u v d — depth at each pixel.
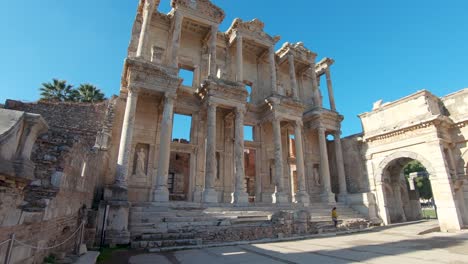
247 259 10.43
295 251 12.24
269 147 30.62
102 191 17.73
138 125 24.05
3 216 5.09
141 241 13.30
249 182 36.62
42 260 7.48
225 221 16.98
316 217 21.97
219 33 30.23
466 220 23.08
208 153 22.78
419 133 25.44
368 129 30.33
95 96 36.69
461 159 24.53
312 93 36.84
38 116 5.64
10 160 5.11
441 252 11.59
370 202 27.28
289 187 30.53
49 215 7.53
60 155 8.38
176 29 24.70
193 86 27.52
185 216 17.20
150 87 21.72
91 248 12.46
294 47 33.25
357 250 12.33
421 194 56.06
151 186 22.89
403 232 20.17
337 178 32.69
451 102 25.94
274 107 28.00
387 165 28.12
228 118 28.27
